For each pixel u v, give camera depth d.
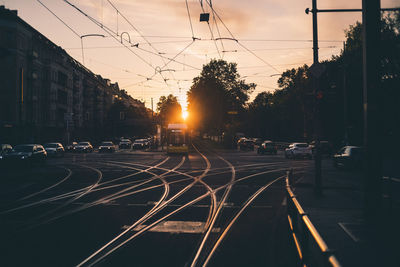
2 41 44.19
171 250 6.16
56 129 61.22
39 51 54.16
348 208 9.55
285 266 5.36
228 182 16.17
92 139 84.00
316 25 12.26
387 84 30.56
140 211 9.61
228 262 5.55
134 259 5.66
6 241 6.67
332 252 2.41
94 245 6.42
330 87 40.72
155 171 21.41
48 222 8.28
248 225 8.08
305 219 3.60
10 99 44.53
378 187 7.48
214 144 71.25
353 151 22.03
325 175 19.59
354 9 12.41
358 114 38.88
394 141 32.38
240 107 74.00
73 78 73.19
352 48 41.72
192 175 19.12
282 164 27.39
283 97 71.25
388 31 29.28
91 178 17.84
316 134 12.07
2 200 11.42
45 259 5.62
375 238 6.30
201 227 7.85
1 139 42.44
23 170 22.73
